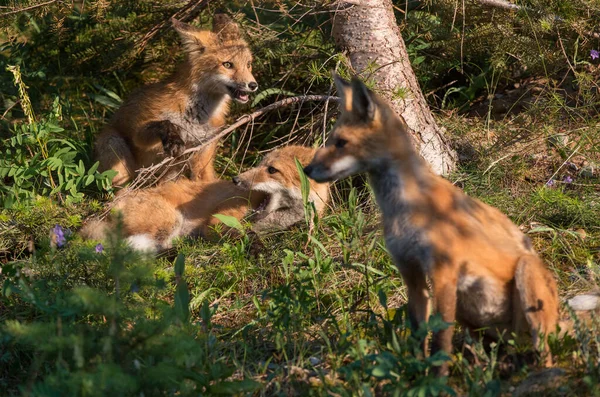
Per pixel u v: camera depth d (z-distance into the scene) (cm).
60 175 1243
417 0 1460
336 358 757
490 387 641
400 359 663
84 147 1492
